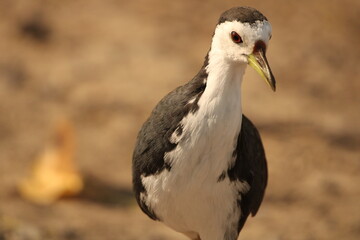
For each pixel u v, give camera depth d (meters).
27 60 16.69
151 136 7.97
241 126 7.89
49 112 15.43
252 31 7.52
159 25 17.56
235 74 7.64
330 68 17.16
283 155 14.38
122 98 15.62
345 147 14.86
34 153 14.18
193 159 7.74
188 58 16.66
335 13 18.86
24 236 11.15
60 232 11.41
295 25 18.19
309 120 15.36
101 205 12.76
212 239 8.22
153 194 8.11
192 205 7.97
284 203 13.17
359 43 18.23
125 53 16.72
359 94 16.59
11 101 15.72
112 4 18.16
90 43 17.05
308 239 11.91
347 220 12.59
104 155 14.28
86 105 15.56
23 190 12.84
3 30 17.23
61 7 17.91
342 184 13.71
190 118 7.70
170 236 11.73
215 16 18.02
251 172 8.11
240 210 8.19
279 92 16.12
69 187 12.82
